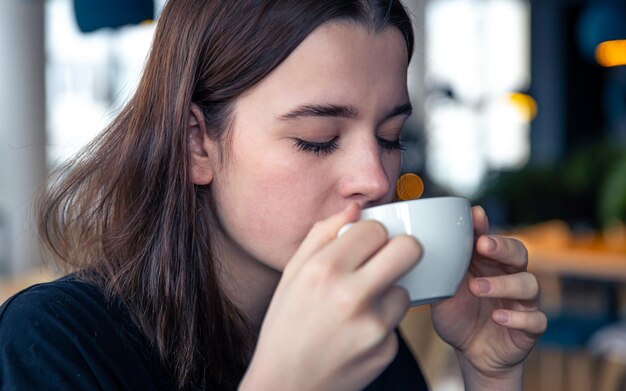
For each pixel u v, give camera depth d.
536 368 2.57
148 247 0.61
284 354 0.43
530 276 0.62
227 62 0.56
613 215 2.71
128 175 0.63
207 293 0.61
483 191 3.25
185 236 0.60
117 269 0.61
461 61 7.04
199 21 0.59
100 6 1.37
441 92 6.38
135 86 0.69
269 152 0.56
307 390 0.43
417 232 0.50
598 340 2.19
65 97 4.13
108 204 0.65
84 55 4.18
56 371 0.52
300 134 0.55
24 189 3.60
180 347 0.60
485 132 7.02
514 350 0.66
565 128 7.10
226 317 0.61
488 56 7.08
